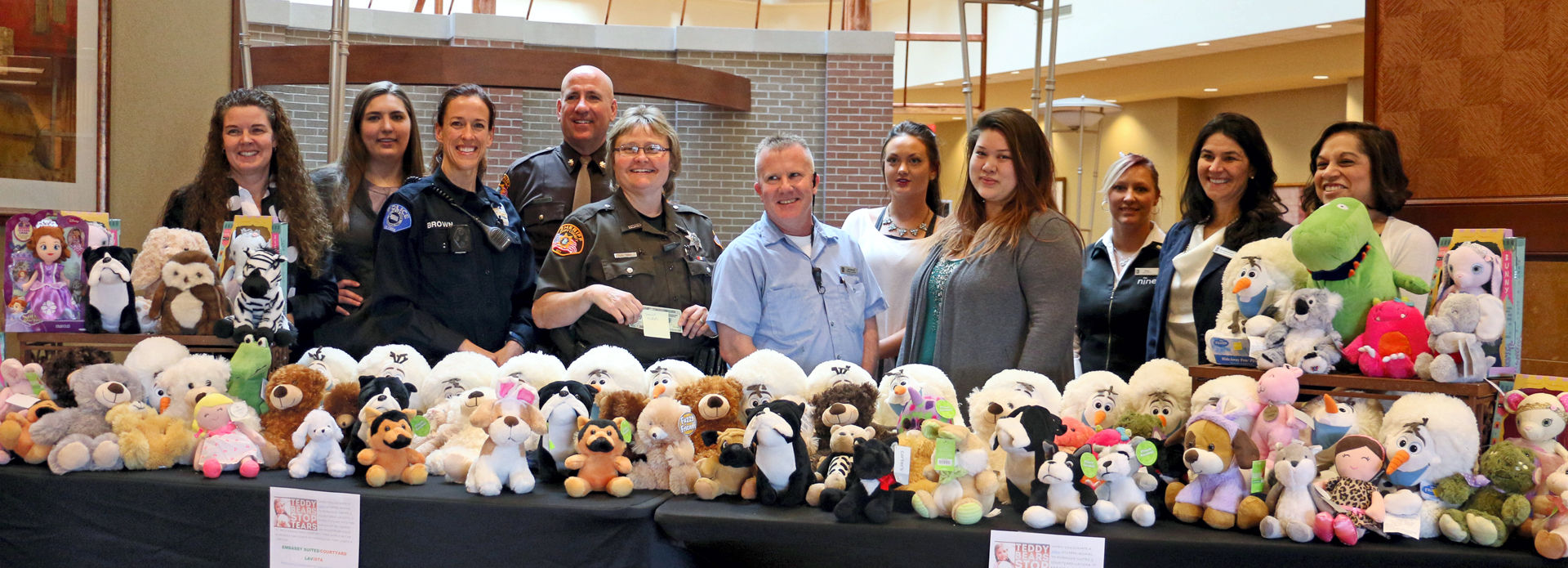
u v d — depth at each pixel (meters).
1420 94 2.84
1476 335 1.60
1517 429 1.65
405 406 1.91
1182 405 1.79
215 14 3.07
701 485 1.72
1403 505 1.51
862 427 1.91
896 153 3.09
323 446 1.84
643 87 7.25
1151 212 3.06
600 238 2.52
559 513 1.66
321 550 1.73
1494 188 2.72
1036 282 2.23
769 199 2.42
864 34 8.59
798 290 2.43
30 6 2.57
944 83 12.77
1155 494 1.71
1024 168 2.28
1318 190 2.45
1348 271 1.67
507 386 1.78
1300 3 9.26
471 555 1.68
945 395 1.95
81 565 1.82
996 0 4.03
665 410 1.78
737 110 8.45
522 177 3.43
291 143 2.47
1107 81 12.03
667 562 1.70
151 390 1.95
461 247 2.45
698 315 2.45
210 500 1.76
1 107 2.53
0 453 1.89
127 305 2.06
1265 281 1.73
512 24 8.06
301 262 2.42
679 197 8.55
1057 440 1.64
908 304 2.79
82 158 2.68
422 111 7.93
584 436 1.75
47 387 1.96
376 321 2.43
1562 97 2.58
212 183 2.40
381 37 7.84
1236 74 10.70
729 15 13.38
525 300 2.62
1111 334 2.93
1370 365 1.63
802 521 1.60
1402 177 2.35
